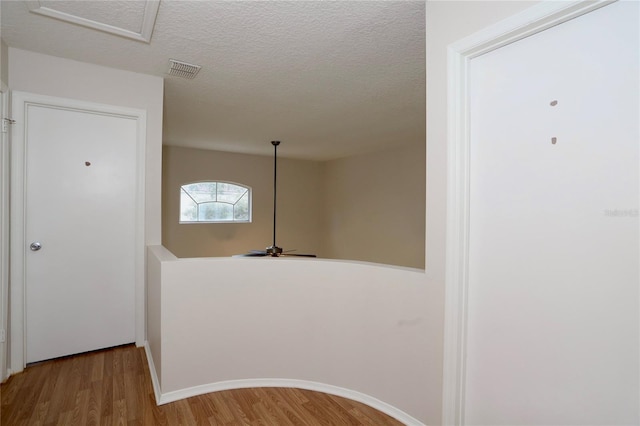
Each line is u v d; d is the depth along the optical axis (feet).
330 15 6.13
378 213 20.11
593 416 3.82
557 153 4.09
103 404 6.29
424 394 5.46
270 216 22.18
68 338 8.18
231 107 11.60
